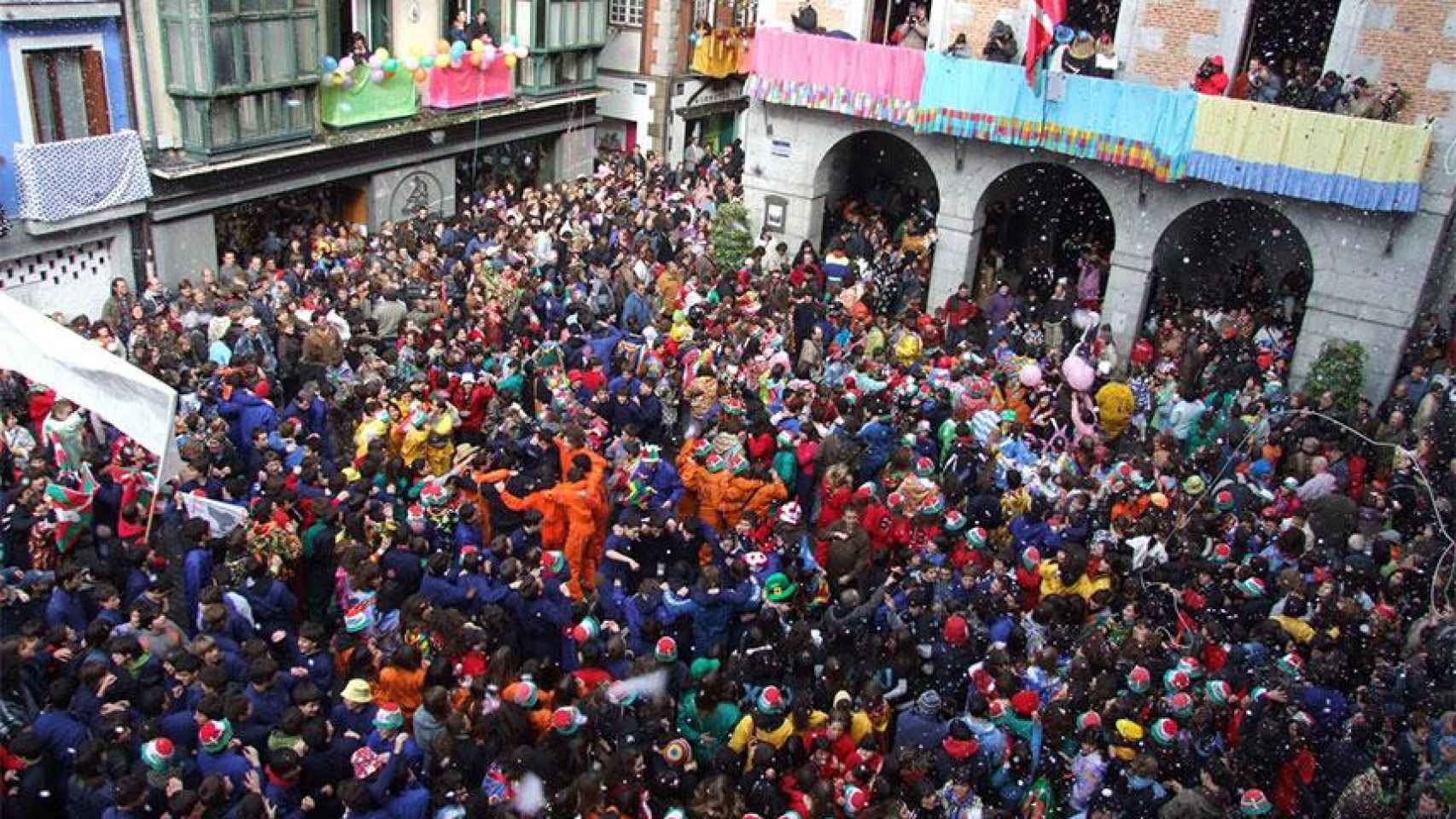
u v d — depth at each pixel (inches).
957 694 376.8
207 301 611.5
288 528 400.8
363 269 687.1
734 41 1179.3
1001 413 548.7
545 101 957.2
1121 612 410.3
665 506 444.1
